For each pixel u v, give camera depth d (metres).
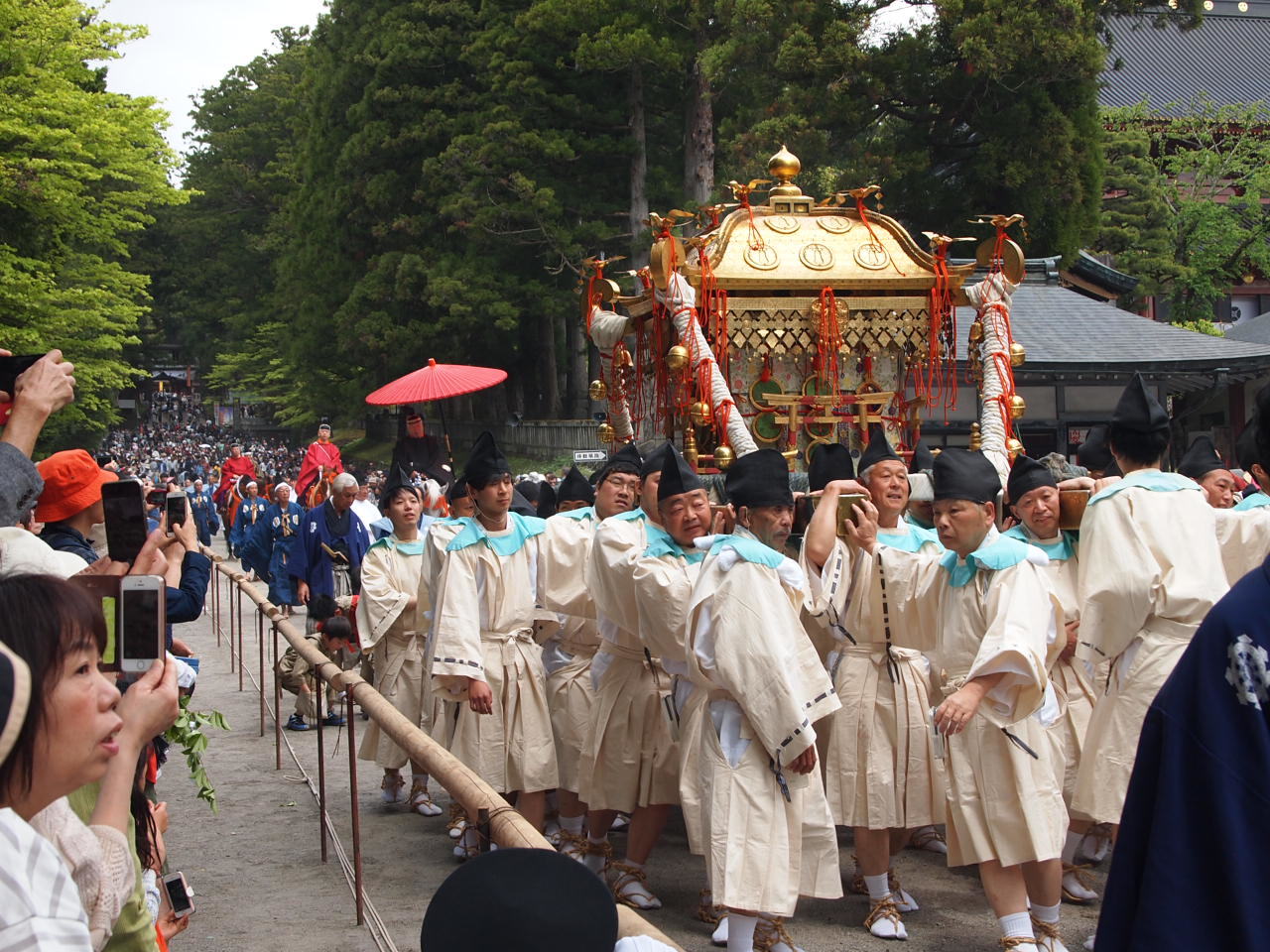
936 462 5.06
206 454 65.62
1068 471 8.26
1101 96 41.22
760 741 4.66
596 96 33.59
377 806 7.81
